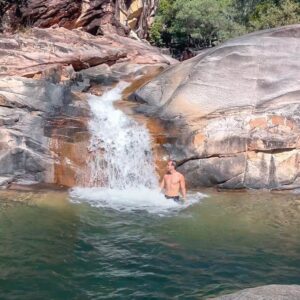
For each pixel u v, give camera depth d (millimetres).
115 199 10617
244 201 10695
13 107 11828
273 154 11539
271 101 11859
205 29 36281
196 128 11539
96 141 11586
